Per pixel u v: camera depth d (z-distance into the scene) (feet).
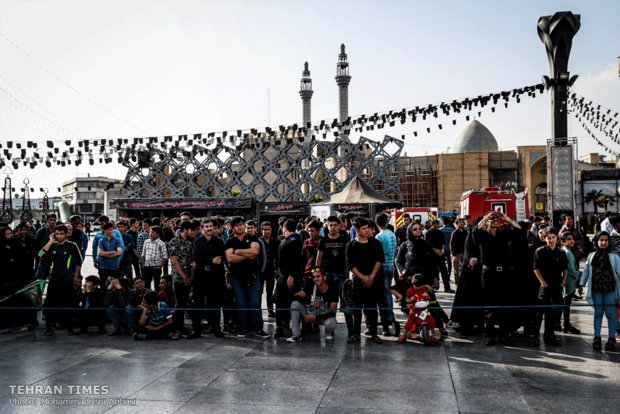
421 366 24.45
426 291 29.96
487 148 298.56
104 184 385.09
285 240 31.37
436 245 47.57
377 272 29.81
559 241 30.55
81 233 43.47
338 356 26.53
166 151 200.03
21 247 36.22
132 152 99.71
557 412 18.34
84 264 82.28
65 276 33.65
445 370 23.76
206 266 31.37
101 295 33.63
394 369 23.94
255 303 31.58
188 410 18.70
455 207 246.47
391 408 18.71
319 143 197.98
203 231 32.40
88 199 381.40
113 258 40.04
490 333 28.99
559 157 83.56
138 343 30.09
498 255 29.58
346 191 89.20
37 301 36.65
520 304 29.17
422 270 32.17
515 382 21.84
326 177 197.36
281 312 31.53
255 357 26.37
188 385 21.65
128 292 32.50
